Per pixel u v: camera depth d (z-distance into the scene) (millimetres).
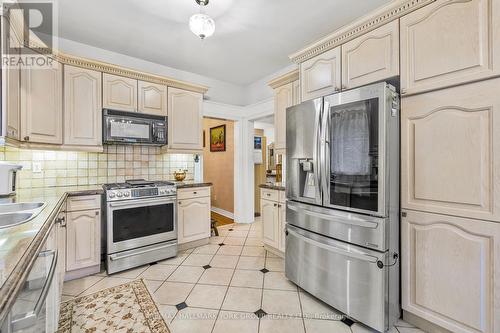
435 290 1459
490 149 1250
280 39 2656
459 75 1338
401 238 1616
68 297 1948
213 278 2299
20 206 1587
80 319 1677
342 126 1717
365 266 1569
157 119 2889
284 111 2834
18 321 671
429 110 1472
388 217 1525
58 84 2293
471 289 1317
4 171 1822
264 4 2064
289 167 2182
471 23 1293
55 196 1938
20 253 716
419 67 1500
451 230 1391
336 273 1731
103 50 2861
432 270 1473
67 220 2186
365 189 1595
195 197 3092
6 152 2230
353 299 1628
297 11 2172
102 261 2545
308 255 1951
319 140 1847
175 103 3086
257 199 5234
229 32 2508
